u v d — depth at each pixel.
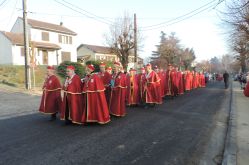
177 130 9.44
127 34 43.16
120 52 43.16
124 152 7.04
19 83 25.66
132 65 28.92
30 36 43.94
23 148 7.22
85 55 59.44
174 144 7.83
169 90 19.00
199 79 34.00
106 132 8.96
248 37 18.27
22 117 11.42
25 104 15.11
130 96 14.58
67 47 49.94
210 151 7.37
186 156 6.91
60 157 6.60
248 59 37.97
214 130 9.67
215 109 14.28
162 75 18.55
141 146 7.56
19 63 41.12
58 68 33.38
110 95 11.61
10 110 13.14
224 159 6.62
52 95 10.59
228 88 32.28
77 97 9.80
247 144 7.86
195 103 16.59
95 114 9.85
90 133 8.80
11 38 40.62
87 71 10.09
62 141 7.87
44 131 8.98
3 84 23.95
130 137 8.42
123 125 10.02
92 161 6.38
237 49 31.00
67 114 9.96
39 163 6.21
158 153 7.04
